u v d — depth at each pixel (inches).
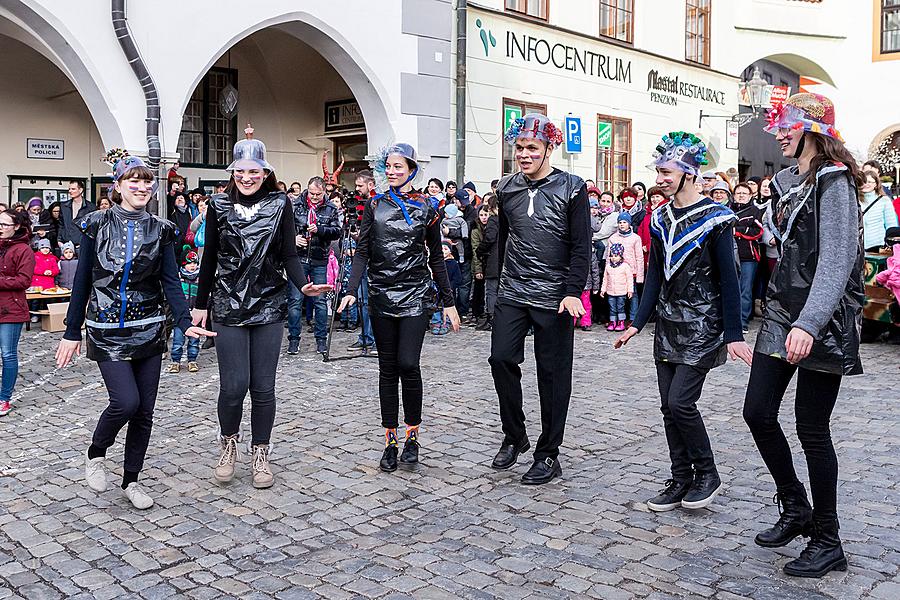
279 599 141.3
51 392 292.2
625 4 685.3
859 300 141.9
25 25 401.1
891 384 303.7
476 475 205.2
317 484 198.5
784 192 148.2
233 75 581.9
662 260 178.2
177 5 427.5
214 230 189.2
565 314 198.2
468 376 320.5
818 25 890.1
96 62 405.4
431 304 208.1
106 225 173.9
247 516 178.7
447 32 543.5
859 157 144.4
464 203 462.9
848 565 151.3
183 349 333.7
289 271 193.0
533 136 195.3
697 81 766.5
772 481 198.5
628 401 282.0
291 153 611.8
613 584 145.7
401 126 524.7
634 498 188.5
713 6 780.6
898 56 905.5
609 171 677.3
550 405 198.7
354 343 375.9
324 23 484.1
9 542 165.5
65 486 197.6
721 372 328.5
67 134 541.3
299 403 275.7
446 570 152.0
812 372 143.3
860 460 212.4
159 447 227.0
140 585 146.6
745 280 429.1
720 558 155.8
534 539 165.9
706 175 404.2
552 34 617.6
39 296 413.7
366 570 152.1
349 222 439.8
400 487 196.5
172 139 430.9
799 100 144.4
